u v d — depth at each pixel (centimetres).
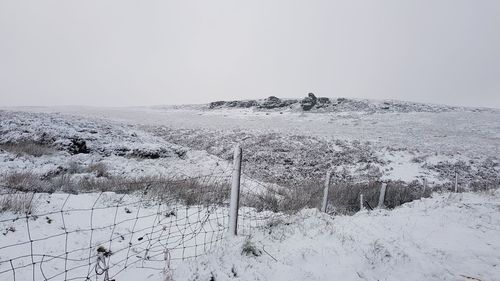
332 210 1039
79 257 438
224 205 756
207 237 506
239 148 454
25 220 541
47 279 375
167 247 468
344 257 411
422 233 531
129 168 1642
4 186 769
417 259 428
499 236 536
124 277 382
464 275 398
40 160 1534
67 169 1323
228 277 352
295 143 3259
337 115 6222
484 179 2342
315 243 446
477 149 3306
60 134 2005
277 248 426
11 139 1856
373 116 6034
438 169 2522
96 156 1884
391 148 3139
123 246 479
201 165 2033
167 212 669
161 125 4619
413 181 2152
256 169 2267
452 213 663
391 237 497
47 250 449
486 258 448
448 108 7481
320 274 370
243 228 504
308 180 2030
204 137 3638
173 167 1886
